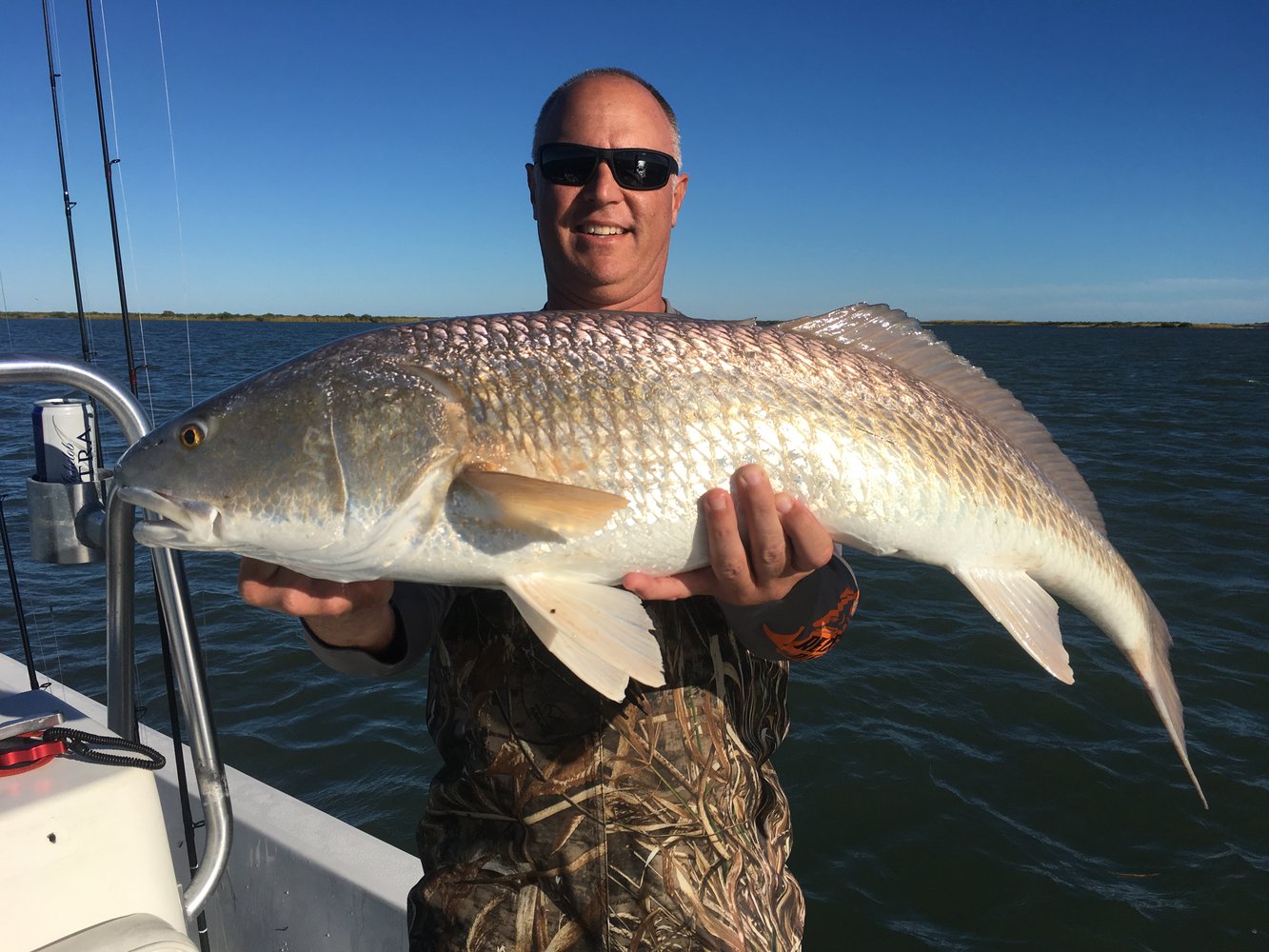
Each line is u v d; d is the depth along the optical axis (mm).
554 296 2492
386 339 1981
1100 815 5160
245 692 6312
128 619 2090
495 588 1899
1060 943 4160
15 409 17016
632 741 1847
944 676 6953
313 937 2758
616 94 2318
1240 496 13734
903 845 4848
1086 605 2447
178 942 1598
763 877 1953
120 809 1660
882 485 2020
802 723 6160
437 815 1962
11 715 1960
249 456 1896
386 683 6469
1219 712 6469
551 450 1872
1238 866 4684
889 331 2307
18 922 1539
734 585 1820
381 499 1861
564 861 1801
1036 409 27062
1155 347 100688
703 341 2004
